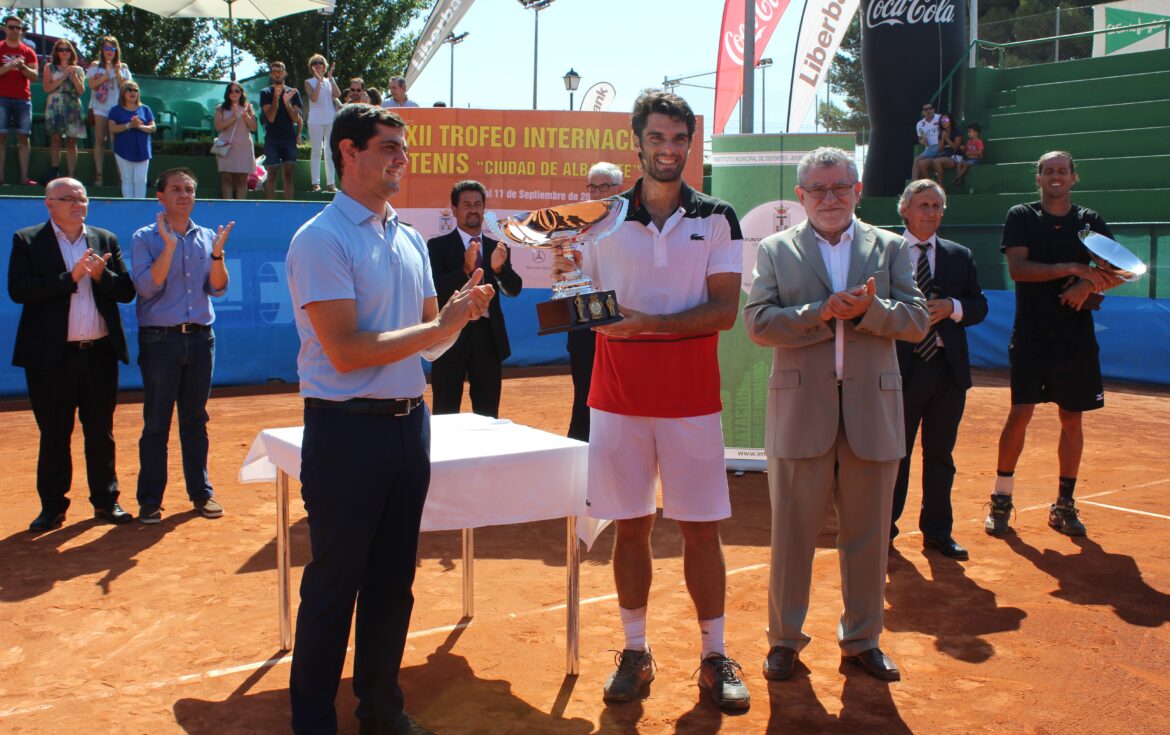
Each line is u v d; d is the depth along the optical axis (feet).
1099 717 11.12
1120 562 16.92
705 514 11.50
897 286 12.11
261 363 37.81
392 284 10.03
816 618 14.37
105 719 11.00
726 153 23.44
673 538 18.56
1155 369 38.93
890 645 13.28
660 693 11.80
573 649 12.28
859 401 11.78
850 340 11.79
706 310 11.12
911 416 17.08
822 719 11.07
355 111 9.74
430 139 37.88
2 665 12.51
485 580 16.08
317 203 38.40
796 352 12.01
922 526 17.69
